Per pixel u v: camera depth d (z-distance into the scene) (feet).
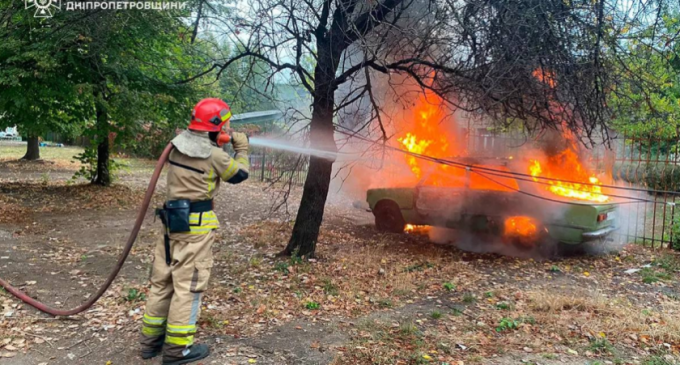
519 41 17.22
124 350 13.37
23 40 32.71
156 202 39.99
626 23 18.70
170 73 40.40
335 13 20.39
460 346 14.01
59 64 32.71
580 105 18.95
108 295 17.61
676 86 32.91
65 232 28.04
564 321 16.15
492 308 17.42
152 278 12.93
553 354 13.65
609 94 20.80
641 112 23.91
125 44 35.81
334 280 19.88
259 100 23.84
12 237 26.02
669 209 35.32
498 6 17.16
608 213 24.03
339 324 15.49
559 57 17.81
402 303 17.76
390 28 19.20
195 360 12.64
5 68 32.40
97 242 25.85
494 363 12.98
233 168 12.87
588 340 14.71
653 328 15.49
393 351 13.52
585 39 17.94
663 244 28.19
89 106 39.96
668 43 19.72
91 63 34.83
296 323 15.51
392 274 20.92
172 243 12.59
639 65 21.42
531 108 19.77
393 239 27.84
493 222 25.32
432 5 19.01
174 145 12.34
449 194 26.68
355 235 28.73
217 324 15.03
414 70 21.12
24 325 14.84
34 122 38.65
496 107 19.33
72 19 28.45
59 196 39.86
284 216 35.50
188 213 12.30
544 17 17.10
